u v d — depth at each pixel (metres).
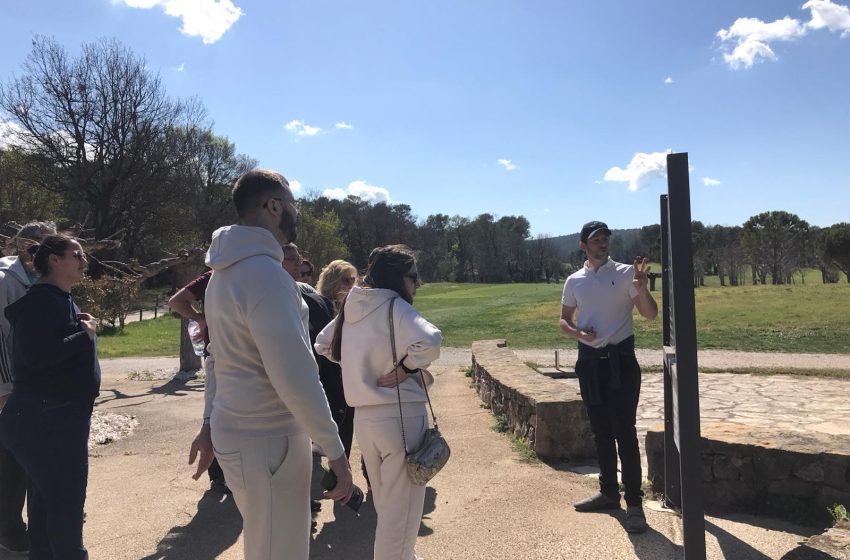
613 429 3.70
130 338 20.47
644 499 4.08
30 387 2.70
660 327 17.28
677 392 2.79
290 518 1.99
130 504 4.21
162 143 34.91
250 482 1.93
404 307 2.67
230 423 1.97
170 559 3.35
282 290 1.93
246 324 1.91
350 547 3.51
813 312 18.41
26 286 3.37
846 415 7.15
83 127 32.28
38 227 3.49
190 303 3.99
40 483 2.68
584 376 3.80
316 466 5.04
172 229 36.25
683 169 2.76
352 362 2.70
